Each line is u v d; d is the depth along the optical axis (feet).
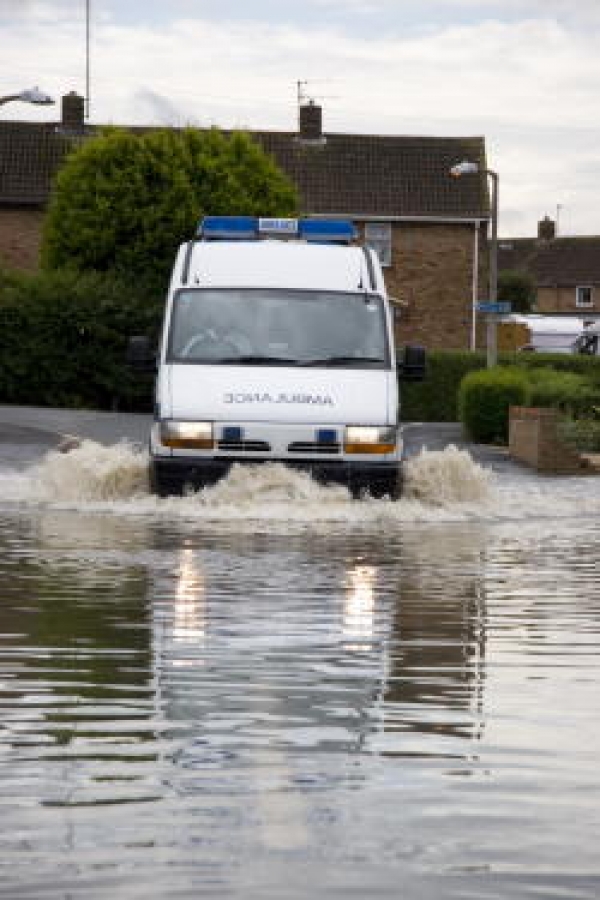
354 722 47.34
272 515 120.37
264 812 37.40
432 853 34.42
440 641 63.00
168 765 41.78
